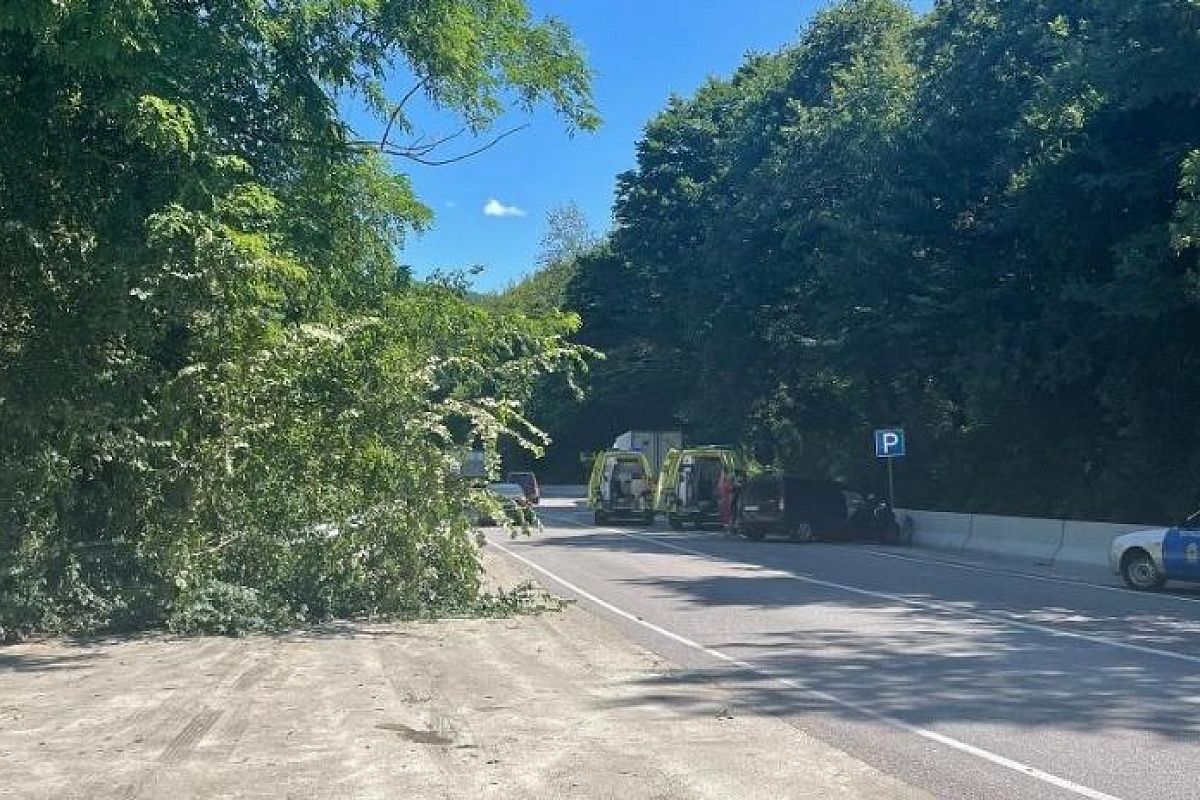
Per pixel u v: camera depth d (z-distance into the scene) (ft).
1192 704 28.71
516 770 21.71
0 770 21.40
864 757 23.44
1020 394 94.22
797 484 96.07
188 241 39.32
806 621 45.19
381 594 45.11
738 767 22.13
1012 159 89.61
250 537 42.45
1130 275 72.13
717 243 131.03
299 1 44.86
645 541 94.12
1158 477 83.82
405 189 53.36
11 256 39.29
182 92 39.27
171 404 40.40
